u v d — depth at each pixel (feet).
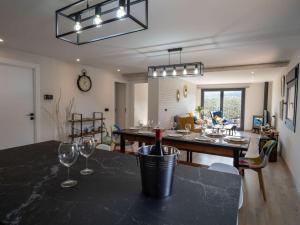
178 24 7.82
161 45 10.69
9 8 6.63
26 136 12.76
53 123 14.30
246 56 12.86
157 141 3.36
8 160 4.71
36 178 3.64
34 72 12.96
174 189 3.25
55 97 14.39
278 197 8.58
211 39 9.62
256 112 28.60
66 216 2.44
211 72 18.71
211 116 29.22
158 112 20.49
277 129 18.45
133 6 6.35
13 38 9.73
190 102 29.55
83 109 16.80
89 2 6.11
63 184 3.37
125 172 3.97
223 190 3.23
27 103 12.78
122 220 2.37
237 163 8.07
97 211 2.56
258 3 6.14
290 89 12.23
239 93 29.78
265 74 19.92
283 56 12.70
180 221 2.36
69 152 3.75
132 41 10.07
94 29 8.38
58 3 6.29
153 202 2.81
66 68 15.20
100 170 4.08
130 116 22.97
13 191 3.11
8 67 11.80
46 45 10.91
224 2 6.13
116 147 13.38
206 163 13.28
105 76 19.15
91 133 16.92
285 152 13.55
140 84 24.16
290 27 8.01
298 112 10.00
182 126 21.07
